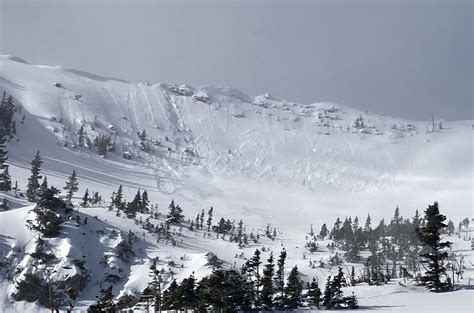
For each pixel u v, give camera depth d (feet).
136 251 582.76
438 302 266.98
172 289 362.33
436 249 317.22
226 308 317.01
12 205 595.88
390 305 272.92
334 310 290.15
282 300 380.78
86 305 447.42
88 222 582.76
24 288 429.79
